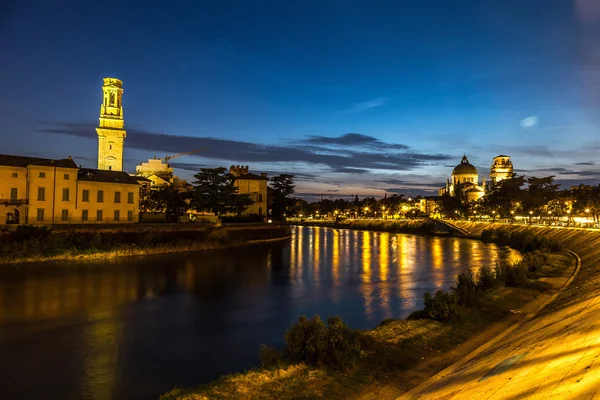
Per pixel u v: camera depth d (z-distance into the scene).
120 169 149.75
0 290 45.22
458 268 68.38
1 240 66.12
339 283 53.97
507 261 75.56
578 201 148.00
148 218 113.69
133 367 25.11
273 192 150.00
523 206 163.88
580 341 16.98
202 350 28.23
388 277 59.03
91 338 30.62
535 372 15.24
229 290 48.47
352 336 23.23
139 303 41.41
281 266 69.06
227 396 17.12
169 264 66.31
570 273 49.19
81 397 21.11
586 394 11.48
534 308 32.69
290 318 36.56
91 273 56.03
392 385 18.56
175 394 17.91
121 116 152.50
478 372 18.06
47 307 38.97
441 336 25.34
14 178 78.44
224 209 108.50
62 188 82.19
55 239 67.81
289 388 17.80
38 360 26.20
